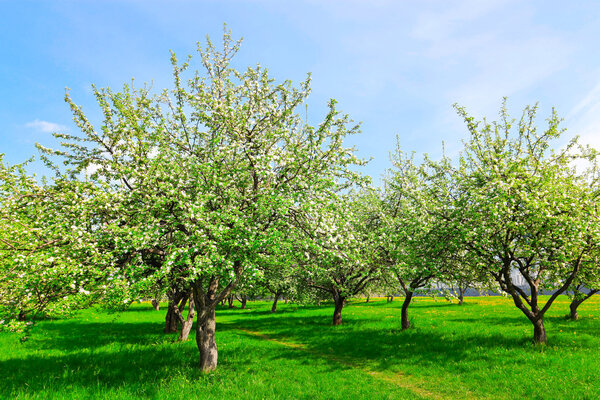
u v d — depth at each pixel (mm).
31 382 11016
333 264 21406
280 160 12898
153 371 12633
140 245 10438
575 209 13539
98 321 32688
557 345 15352
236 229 11320
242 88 14969
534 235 14703
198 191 12398
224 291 13633
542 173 14773
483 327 21984
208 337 13320
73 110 13359
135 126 12477
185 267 12195
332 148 13477
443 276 16719
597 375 11266
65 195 11219
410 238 17109
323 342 20062
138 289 10195
